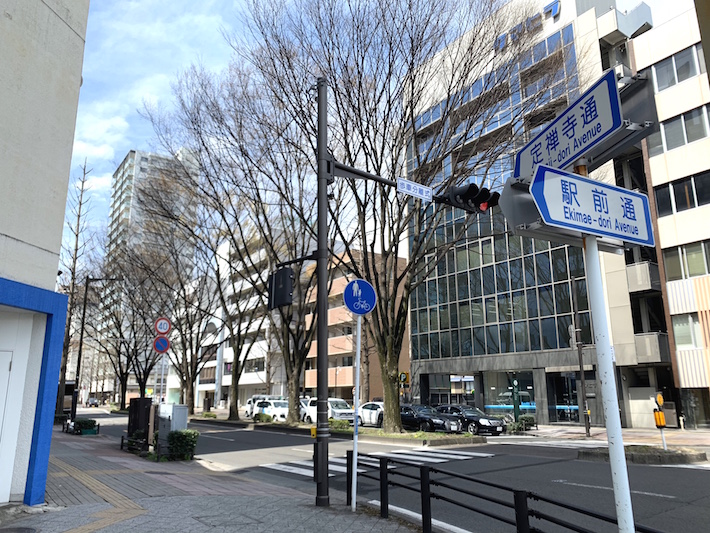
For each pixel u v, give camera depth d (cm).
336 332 4638
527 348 2988
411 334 3797
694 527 614
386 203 1786
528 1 1555
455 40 1545
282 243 2644
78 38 817
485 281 3294
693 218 2370
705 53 350
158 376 8206
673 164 2458
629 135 287
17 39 701
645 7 2831
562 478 981
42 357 709
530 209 311
